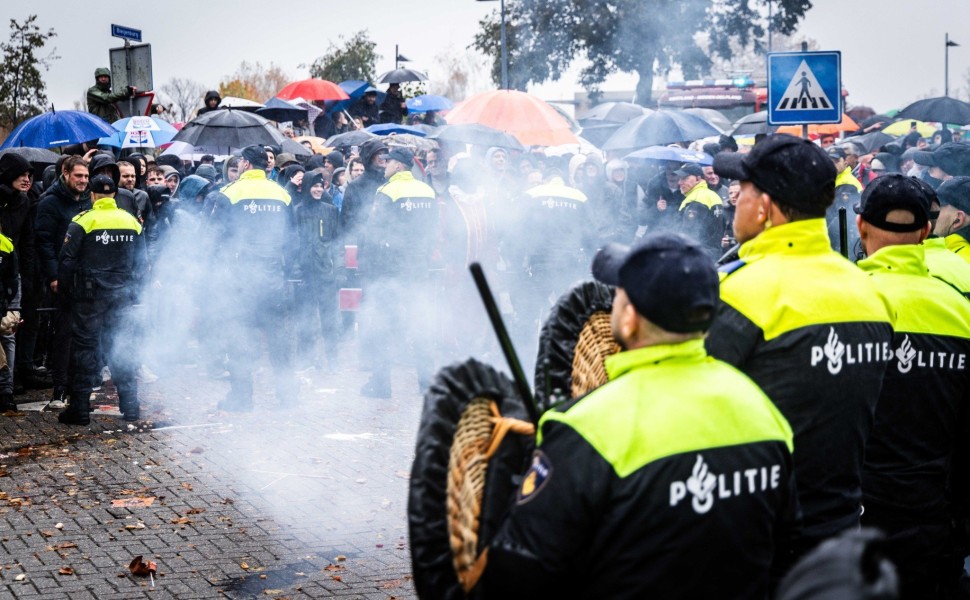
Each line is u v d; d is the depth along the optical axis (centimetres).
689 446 235
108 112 1505
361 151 1015
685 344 244
